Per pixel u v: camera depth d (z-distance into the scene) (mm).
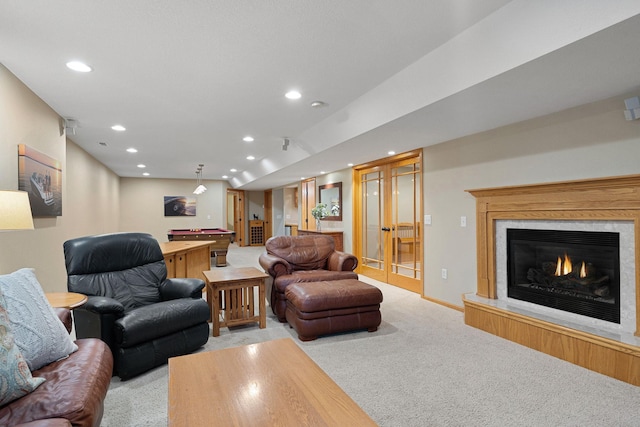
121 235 2977
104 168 7020
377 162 5281
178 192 9844
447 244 3963
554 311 2832
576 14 1569
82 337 2389
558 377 2268
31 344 1480
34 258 2830
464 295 3475
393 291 4770
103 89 2842
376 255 5574
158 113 3527
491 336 3023
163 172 8414
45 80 2633
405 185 4840
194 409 1238
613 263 2465
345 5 1752
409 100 2668
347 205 6215
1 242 2285
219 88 2869
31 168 2682
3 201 1723
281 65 2451
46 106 3178
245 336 3072
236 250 10031
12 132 2482
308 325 2914
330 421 1176
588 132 2580
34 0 1655
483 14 1898
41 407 1220
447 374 2320
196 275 4746
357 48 2229
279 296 3484
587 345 2385
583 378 2250
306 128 4223
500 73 1948
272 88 2889
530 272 3105
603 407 1918
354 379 2256
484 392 2088
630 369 2166
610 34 1522
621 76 2025
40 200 2869
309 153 4828
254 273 3447
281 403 1284
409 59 2418
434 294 4176
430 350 2725
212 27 1937
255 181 8492
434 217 4145
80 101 3121
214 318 3088
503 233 3242
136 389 2146
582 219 2580
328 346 2822
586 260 2664
